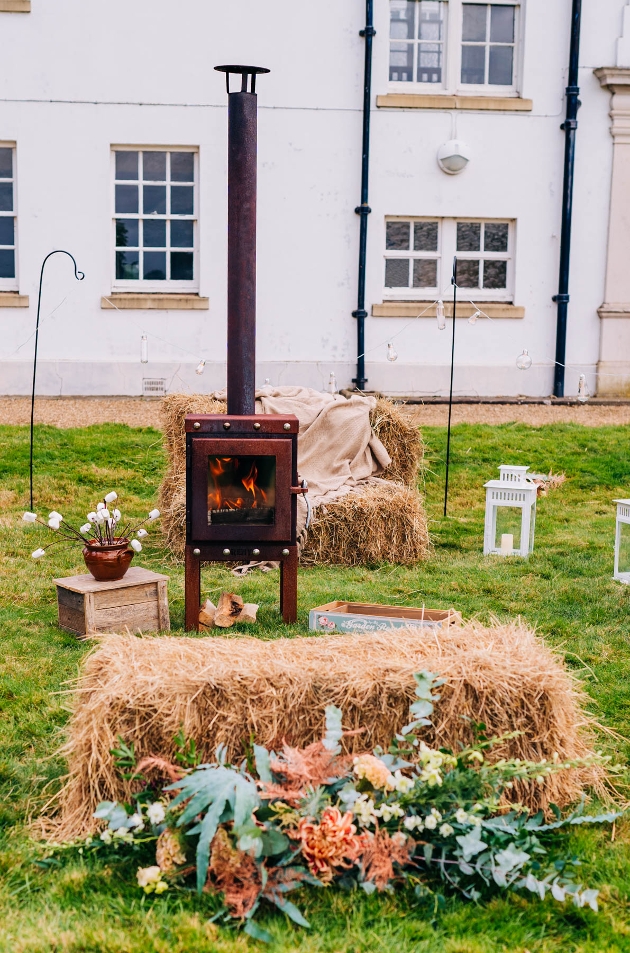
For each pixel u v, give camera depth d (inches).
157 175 444.1
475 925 92.5
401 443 271.4
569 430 370.3
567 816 111.4
